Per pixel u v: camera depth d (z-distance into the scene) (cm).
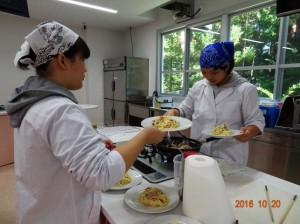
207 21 355
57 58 66
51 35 64
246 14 307
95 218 77
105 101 525
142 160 127
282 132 215
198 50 387
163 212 78
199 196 69
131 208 81
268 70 288
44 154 64
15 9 221
